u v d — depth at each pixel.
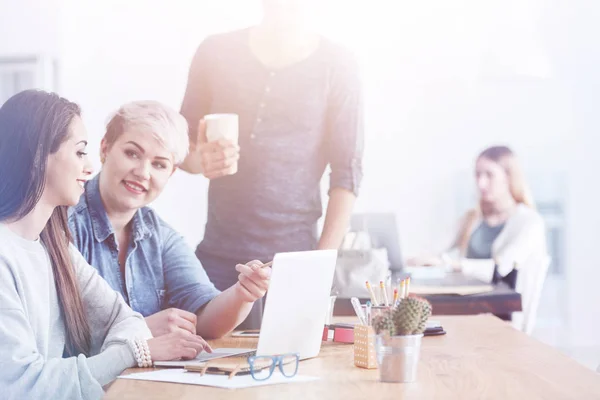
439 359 1.72
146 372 1.59
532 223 4.67
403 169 5.00
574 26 5.26
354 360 1.66
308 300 1.71
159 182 2.60
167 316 2.03
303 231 3.71
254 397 1.33
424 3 4.94
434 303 3.14
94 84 4.45
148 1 4.38
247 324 2.43
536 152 5.24
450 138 5.06
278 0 3.76
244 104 3.76
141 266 2.53
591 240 5.34
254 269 2.16
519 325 4.02
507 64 5.00
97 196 2.51
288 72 3.73
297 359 1.52
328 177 3.73
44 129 1.76
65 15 4.38
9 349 1.60
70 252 1.96
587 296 5.34
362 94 3.78
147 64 4.40
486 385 1.42
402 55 4.93
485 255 4.80
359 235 3.74
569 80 5.26
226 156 3.62
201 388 1.42
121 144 2.55
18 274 1.73
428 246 5.02
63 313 1.87
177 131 2.66
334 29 4.63
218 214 3.75
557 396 1.32
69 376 1.61
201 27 4.30
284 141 3.71
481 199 4.87
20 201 1.75
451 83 5.00
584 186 5.32
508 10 5.01
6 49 4.49
